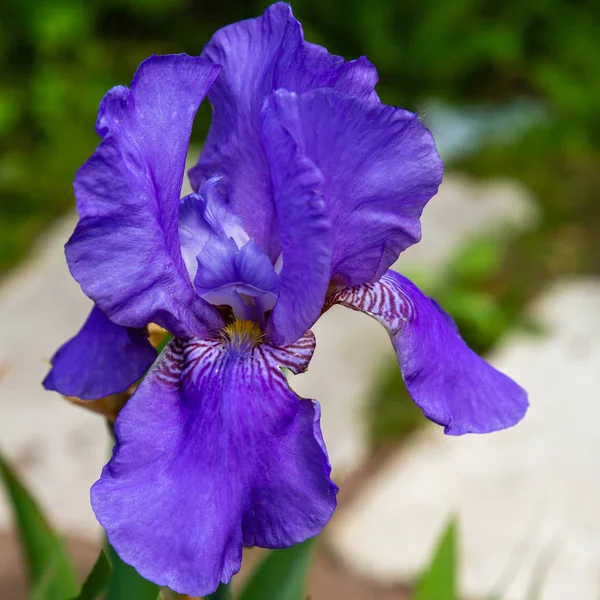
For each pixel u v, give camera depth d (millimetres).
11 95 1326
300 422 325
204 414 327
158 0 1421
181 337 342
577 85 1480
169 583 308
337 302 358
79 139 1326
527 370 964
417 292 376
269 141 332
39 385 952
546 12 1523
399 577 740
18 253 1169
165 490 315
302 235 327
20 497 431
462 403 359
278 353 343
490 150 1403
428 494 818
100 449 872
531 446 869
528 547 754
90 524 789
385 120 331
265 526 317
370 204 341
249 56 356
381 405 937
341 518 805
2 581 704
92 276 323
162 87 333
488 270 1121
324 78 345
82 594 348
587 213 1261
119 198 320
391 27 1474
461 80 1535
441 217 1218
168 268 334
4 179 1261
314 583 732
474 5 1485
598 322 1034
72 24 1357
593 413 905
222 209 363
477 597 712
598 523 778
